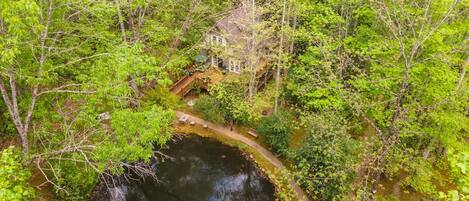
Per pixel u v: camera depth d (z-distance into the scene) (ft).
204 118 95.50
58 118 52.75
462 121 65.26
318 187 70.69
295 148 81.00
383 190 73.56
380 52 67.51
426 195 72.59
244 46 91.25
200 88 106.42
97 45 62.18
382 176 76.59
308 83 76.38
